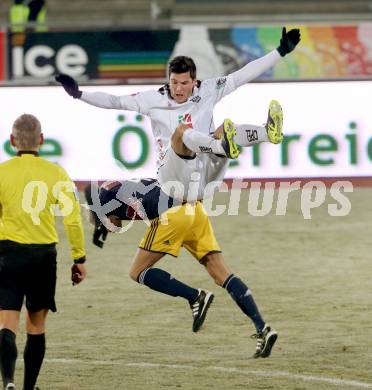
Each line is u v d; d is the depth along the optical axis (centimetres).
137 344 2722
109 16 8269
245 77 2581
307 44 5556
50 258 2153
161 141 2525
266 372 2431
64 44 5556
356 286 3431
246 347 2684
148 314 3081
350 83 5256
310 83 5231
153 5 8162
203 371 2448
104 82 5319
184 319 3012
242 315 3059
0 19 7750
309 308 3127
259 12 8388
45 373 2436
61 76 2483
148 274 2512
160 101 2514
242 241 4203
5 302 2130
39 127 2183
